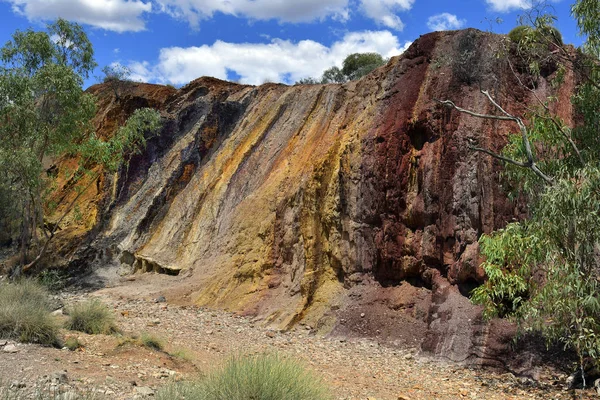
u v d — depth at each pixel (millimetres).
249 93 28250
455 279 13992
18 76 20797
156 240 24156
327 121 22109
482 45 16625
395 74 18188
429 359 12578
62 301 18016
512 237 10359
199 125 27859
